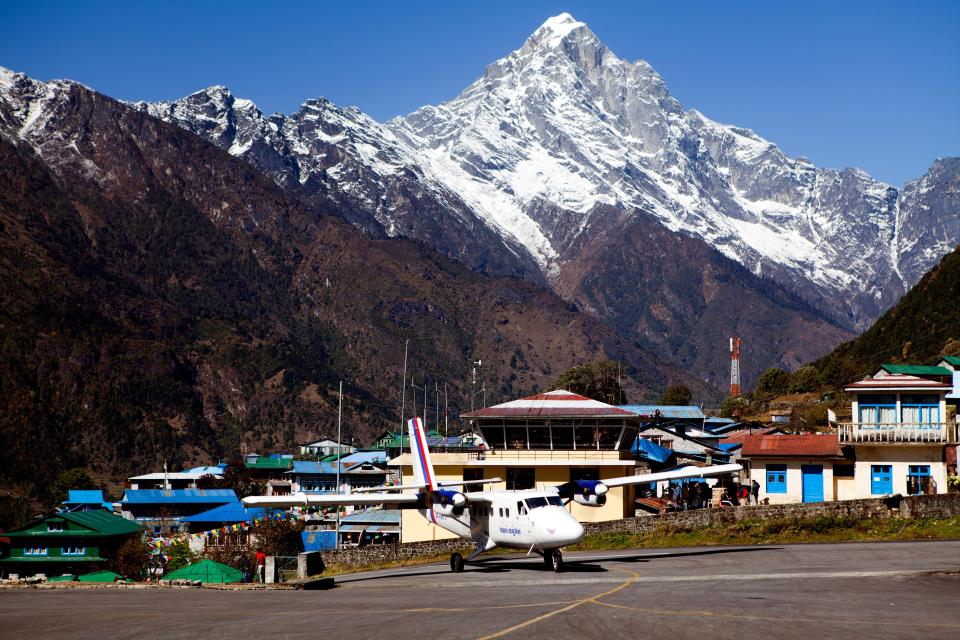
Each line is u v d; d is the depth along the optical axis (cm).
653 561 4322
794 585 3347
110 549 8606
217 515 11306
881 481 6356
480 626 2594
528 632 2489
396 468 14600
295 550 8725
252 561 8081
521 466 6756
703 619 2641
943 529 4778
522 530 4078
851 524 4975
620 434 6719
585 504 4347
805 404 14762
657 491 8144
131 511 12631
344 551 5562
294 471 14888
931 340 15338
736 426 12725
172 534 10319
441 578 4138
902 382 6375
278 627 2655
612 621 2634
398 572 4728
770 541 4938
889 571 3644
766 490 6612
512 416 6769
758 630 2470
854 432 6412
